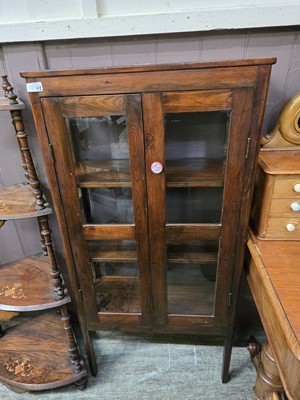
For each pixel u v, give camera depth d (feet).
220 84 2.44
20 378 4.01
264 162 3.04
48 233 3.45
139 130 2.66
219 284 3.47
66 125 2.72
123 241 3.51
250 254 3.21
